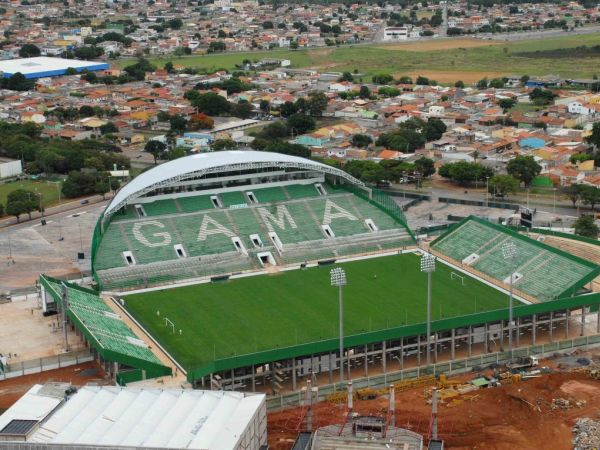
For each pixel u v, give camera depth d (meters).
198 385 189.25
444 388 192.75
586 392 189.88
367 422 159.62
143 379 189.00
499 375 197.25
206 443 144.50
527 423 176.75
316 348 196.25
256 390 195.12
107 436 149.62
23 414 159.50
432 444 156.12
